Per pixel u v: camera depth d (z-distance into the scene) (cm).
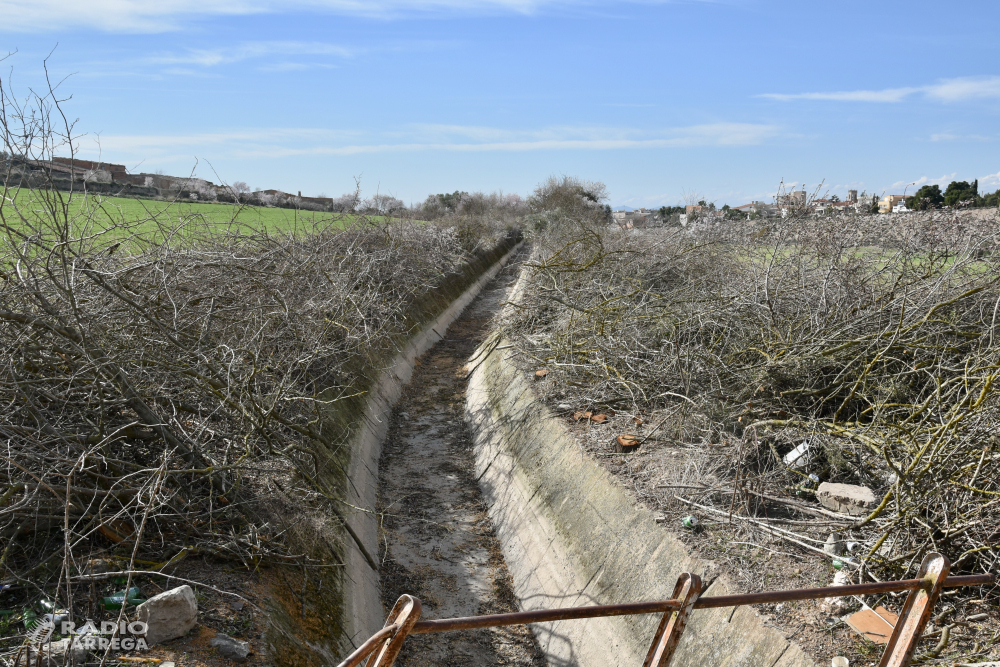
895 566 505
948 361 699
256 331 848
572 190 4653
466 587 777
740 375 820
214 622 469
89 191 734
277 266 1071
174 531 549
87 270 594
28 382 519
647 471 728
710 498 650
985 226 955
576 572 694
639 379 923
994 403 552
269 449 697
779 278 937
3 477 486
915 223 1020
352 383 1129
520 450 963
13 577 454
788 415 764
